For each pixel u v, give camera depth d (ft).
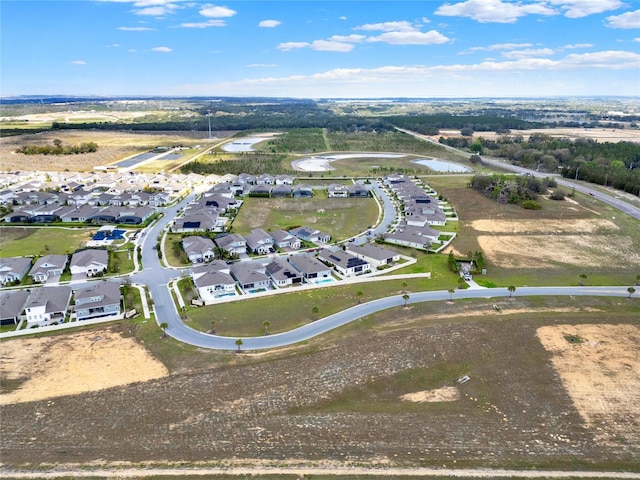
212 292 277.85
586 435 165.37
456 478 145.18
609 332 231.50
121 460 151.84
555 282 298.15
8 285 289.74
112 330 237.04
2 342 224.53
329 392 189.26
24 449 156.87
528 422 172.24
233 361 210.59
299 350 219.20
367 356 213.25
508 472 148.15
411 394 189.37
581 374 198.80
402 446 159.43
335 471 147.23
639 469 150.00
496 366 205.57
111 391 188.96
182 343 225.15
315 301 270.05
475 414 176.86
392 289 286.87
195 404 181.27
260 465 149.59
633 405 180.24
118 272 310.24
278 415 175.52
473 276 307.17
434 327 236.22
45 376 198.49
